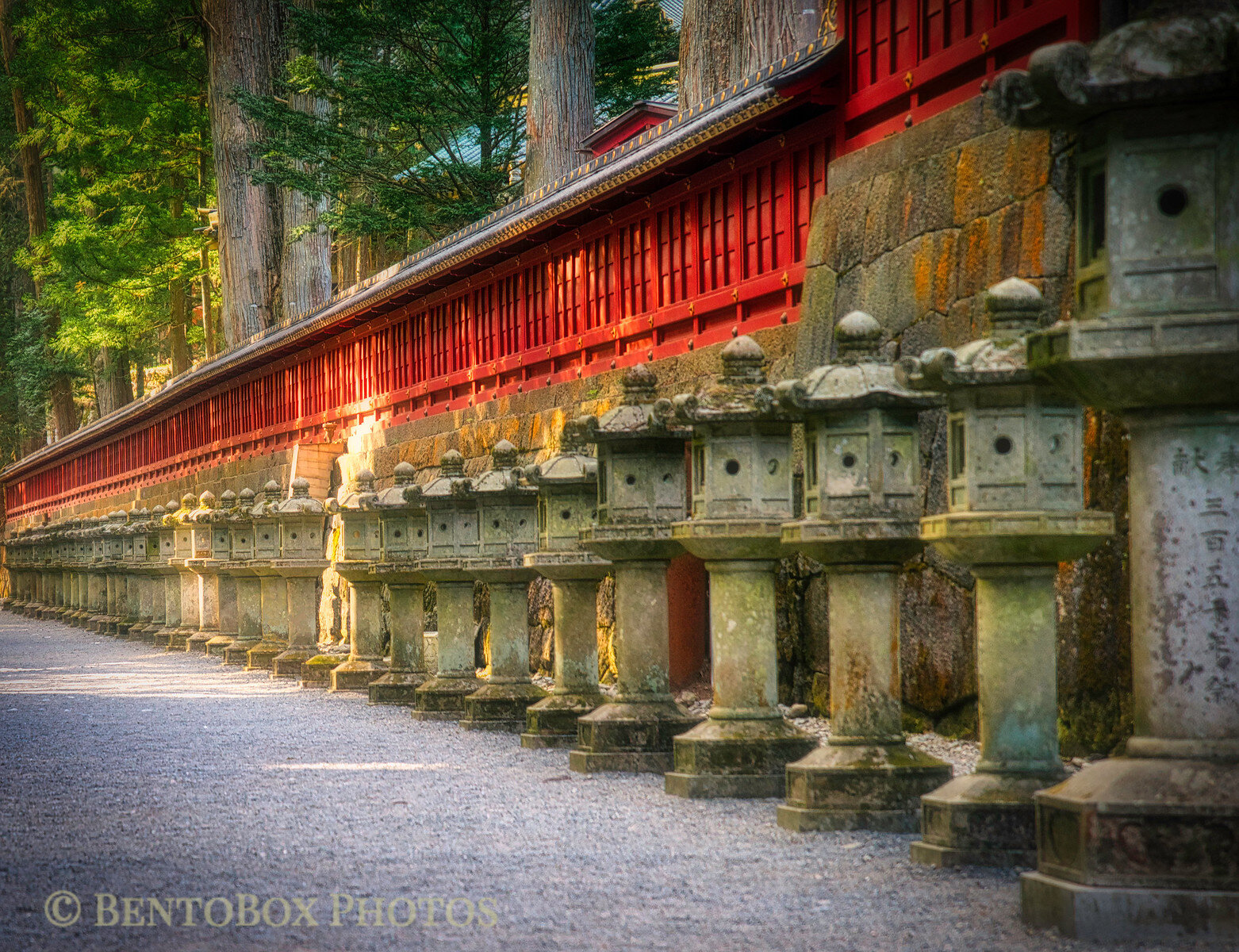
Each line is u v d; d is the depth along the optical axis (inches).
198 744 505.7
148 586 1284.4
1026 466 262.1
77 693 725.9
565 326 774.5
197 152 1936.5
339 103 1389.0
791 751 366.9
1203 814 209.5
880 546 312.2
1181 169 212.1
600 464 427.8
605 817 335.9
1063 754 374.6
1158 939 209.5
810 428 322.3
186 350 2212.1
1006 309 263.3
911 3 481.4
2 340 2620.6
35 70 1979.6
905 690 447.8
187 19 1716.3
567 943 217.5
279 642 883.4
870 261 487.8
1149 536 220.5
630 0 1336.1
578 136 1058.7
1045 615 273.1
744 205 596.4
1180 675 217.3
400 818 340.5
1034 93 216.1
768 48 797.2
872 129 506.6
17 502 2807.6
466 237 881.5
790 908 237.8
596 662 495.8
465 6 1300.4
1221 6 212.7
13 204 2655.0
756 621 371.6
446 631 597.9
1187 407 216.7
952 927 221.8
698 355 620.1
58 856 297.0
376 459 1026.7
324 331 1147.9
